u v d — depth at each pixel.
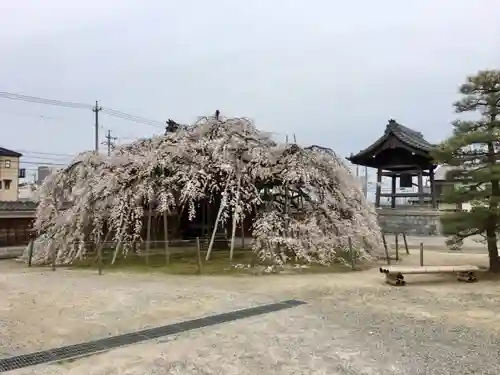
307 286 8.99
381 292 8.36
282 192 13.46
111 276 10.40
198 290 8.57
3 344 5.17
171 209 13.84
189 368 4.39
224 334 5.58
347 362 4.59
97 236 12.42
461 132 10.29
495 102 9.91
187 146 13.17
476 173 9.79
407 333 5.66
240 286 9.02
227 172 12.45
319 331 5.73
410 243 20.08
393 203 28.62
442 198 10.56
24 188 35.97
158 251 14.81
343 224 12.21
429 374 4.27
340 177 13.62
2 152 31.64
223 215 12.41
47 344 5.17
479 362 4.60
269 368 4.41
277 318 6.40
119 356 4.75
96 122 32.12
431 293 8.27
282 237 11.41
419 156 25.81
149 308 7.04
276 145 13.95
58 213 13.70
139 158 13.13
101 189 12.47
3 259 15.30
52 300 7.66
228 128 14.31
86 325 6.02
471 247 17.75
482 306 7.20
